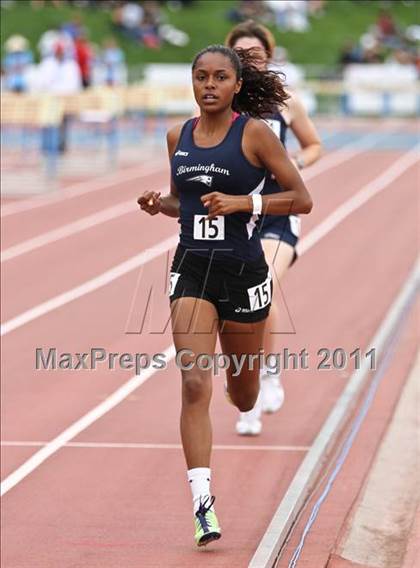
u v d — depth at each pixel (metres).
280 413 16.67
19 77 49.91
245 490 13.61
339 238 32.28
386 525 12.62
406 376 18.53
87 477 14.24
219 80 11.19
